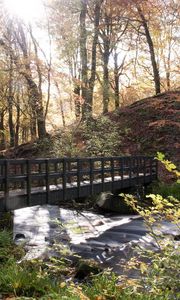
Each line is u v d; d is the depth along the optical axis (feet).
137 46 126.62
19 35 97.76
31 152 91.45
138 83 135.54
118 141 76.95
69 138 77.15
